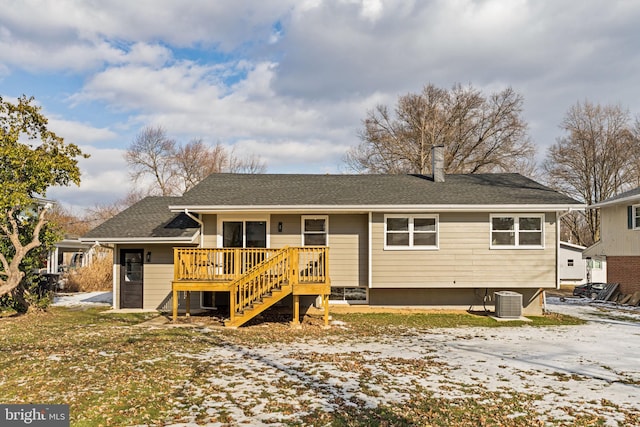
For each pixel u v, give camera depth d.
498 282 14.80
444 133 35.81
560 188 37.50
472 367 8.16
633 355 9.36
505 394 6.58
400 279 14.89
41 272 22.50
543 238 14.84
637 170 34.69
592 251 25.19
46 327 12.05
